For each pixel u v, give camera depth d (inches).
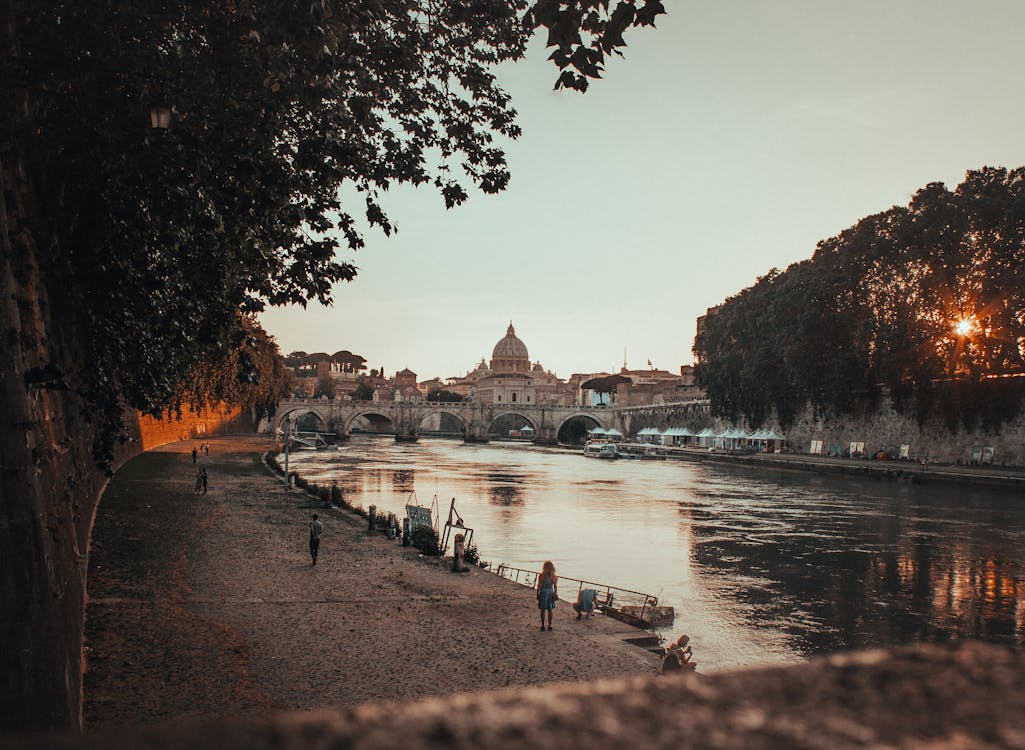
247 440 4736.7
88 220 639.1
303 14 464.8
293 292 684.1
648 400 7559.1
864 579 1333.7
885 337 3255.4
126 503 1622.8
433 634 803.4
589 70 433.7
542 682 663.1
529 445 7155.5
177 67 542.9
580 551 1562.5
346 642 761.0
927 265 3147.1
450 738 49.0
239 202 603.5
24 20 500.4
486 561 1409.9
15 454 311.3
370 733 49.8
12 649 292.5
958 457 3289.9
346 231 655.1
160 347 808.3
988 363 3051.2
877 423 3811.5
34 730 290.5
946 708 58.9
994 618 1101.7
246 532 1381.6
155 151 560.4
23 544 305.1
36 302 491.2
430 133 668.7
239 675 643.5
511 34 650.2
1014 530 1855.3
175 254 681.6
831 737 52.3
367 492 2600.9
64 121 552.4
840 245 3730.3
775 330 4052.7
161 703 568.4
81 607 644.7
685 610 1118.4
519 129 676.1
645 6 412.2
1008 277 2792.8
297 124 612.7
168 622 790.5
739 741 51.1
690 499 2506.2
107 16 511.2
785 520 2016.5
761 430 4744.1
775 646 956.6
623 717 54.8
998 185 2992.1
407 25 632.4
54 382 404.5
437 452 5521.7
